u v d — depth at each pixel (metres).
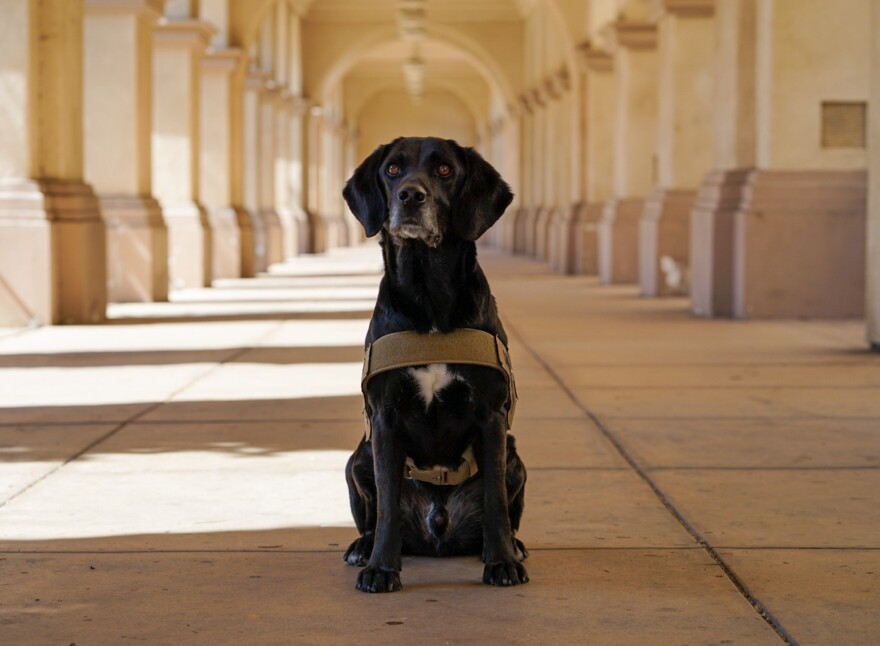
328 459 7.20
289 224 39.69
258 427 8.31
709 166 21.22
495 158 60.53
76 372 11.29
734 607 4.37
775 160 16.38
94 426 8.36
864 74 16.17
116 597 4.52
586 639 4.02
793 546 5.24
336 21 44.16
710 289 17.08
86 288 15.98
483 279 4.58
